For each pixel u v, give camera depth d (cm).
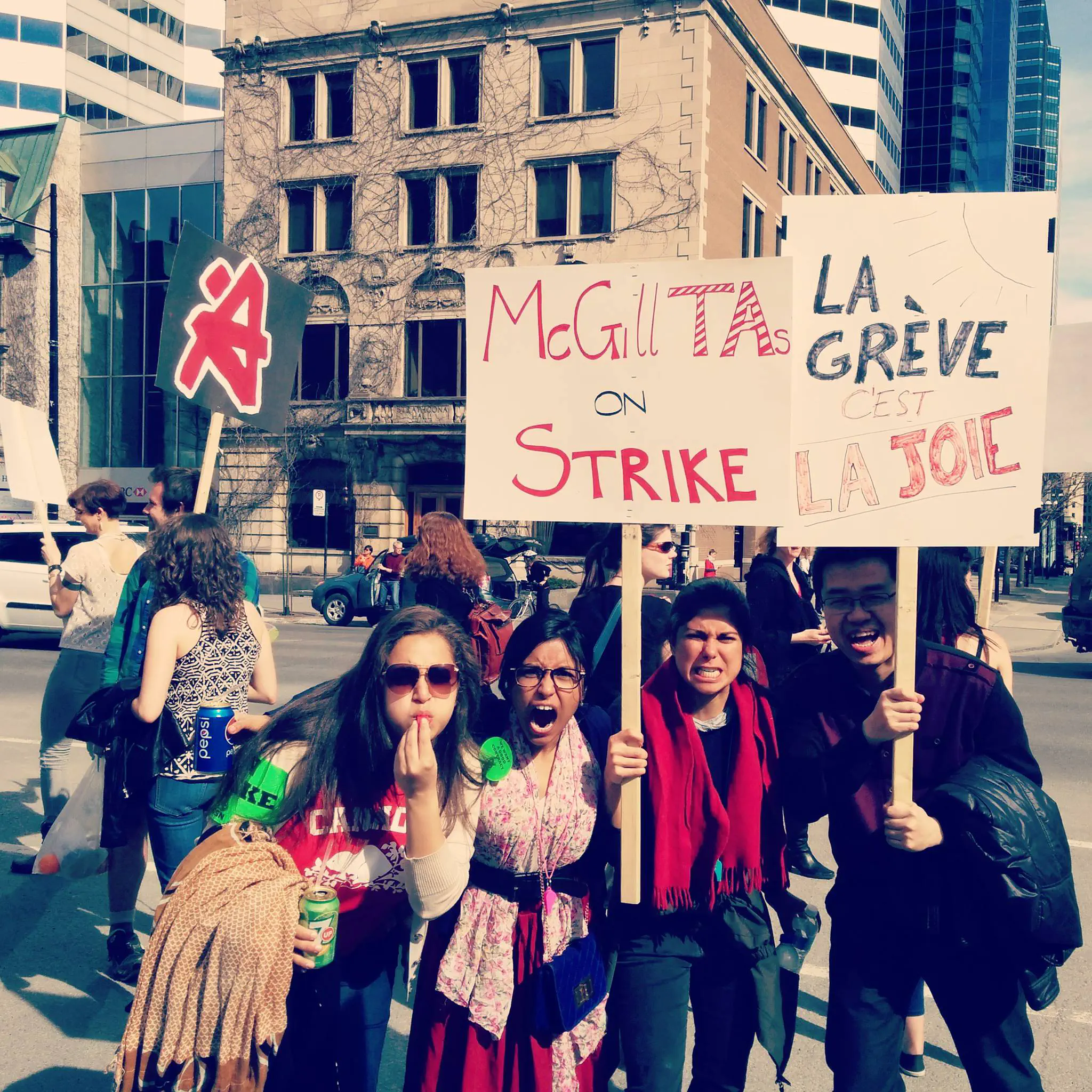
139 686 361
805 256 253
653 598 361
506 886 237
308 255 2928
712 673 247
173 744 347
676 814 249
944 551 310
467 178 2795
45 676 1181
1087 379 367
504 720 246
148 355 3475
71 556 511
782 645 447
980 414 246
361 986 246
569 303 262
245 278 411
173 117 6281
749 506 252
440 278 2802
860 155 4525
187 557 349
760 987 248
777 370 250
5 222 3378
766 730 255
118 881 397
